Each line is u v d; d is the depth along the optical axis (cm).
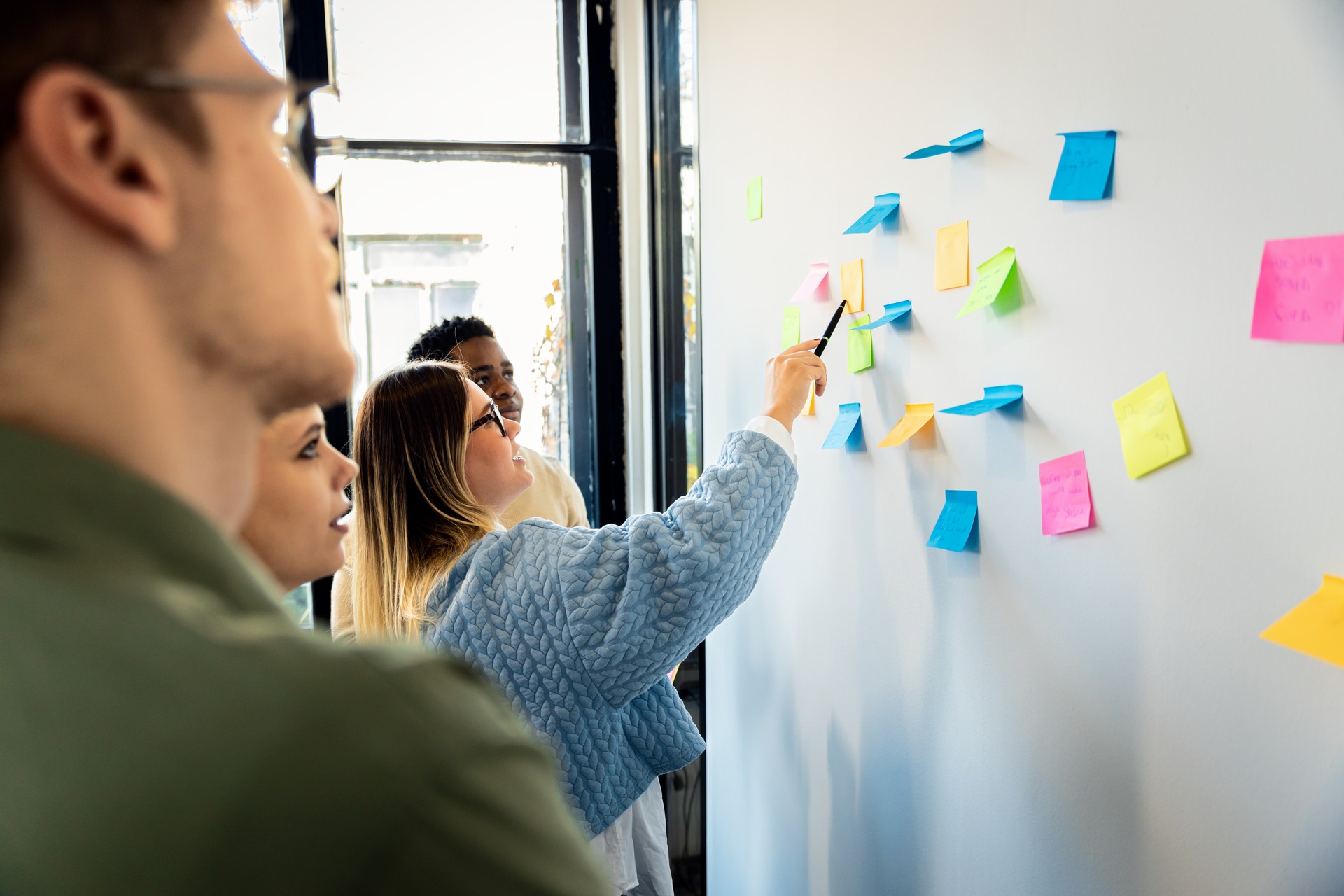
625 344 254
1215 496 75
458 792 28
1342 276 63
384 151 240
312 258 35
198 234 31
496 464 142
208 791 26
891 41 120
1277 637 67
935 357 112
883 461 126
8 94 28
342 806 27
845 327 135
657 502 239
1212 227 73
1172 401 78
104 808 26
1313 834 68
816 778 150
